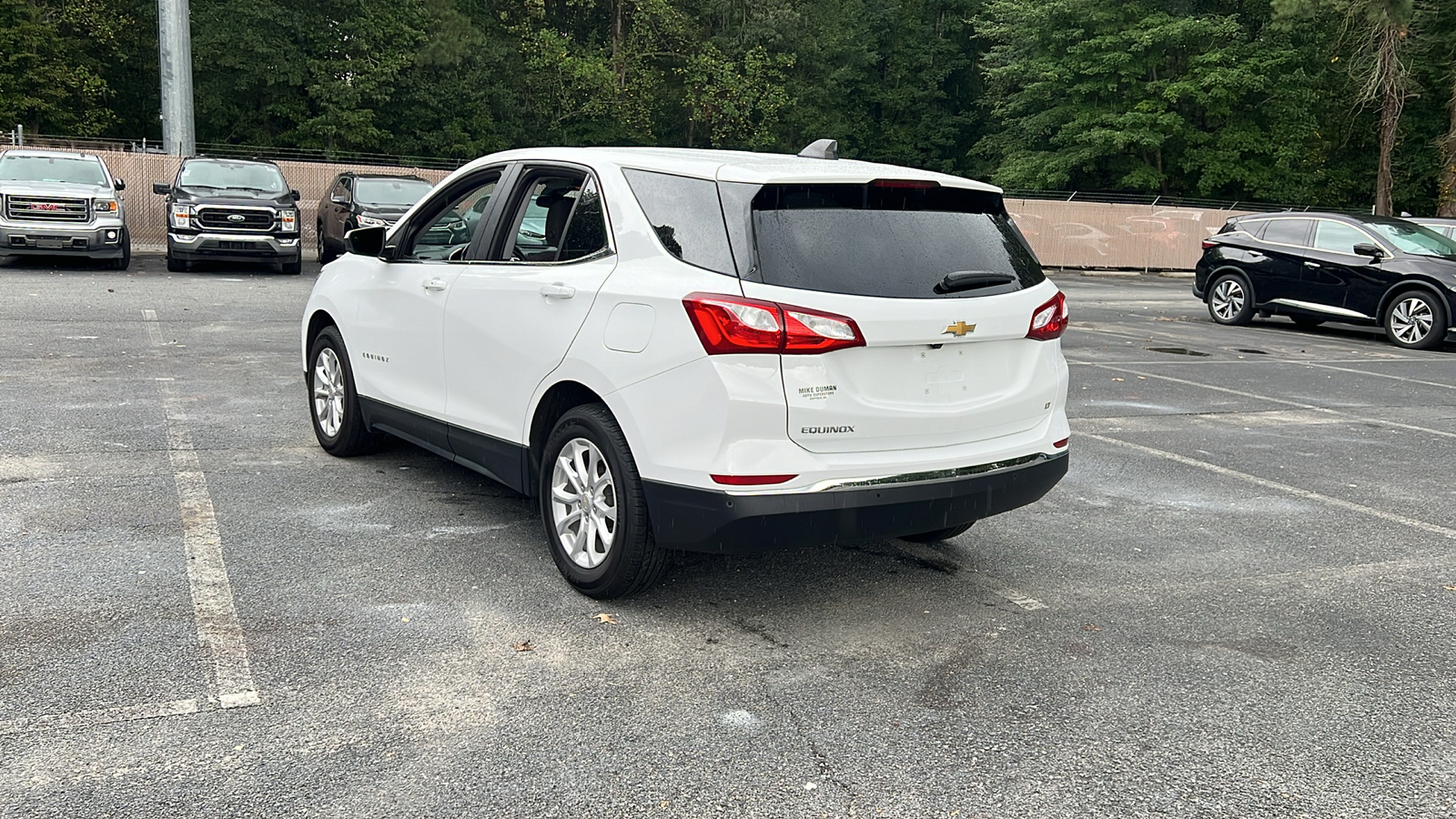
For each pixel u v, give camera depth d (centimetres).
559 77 4831
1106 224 3334
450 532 538
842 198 422
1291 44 4306
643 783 315
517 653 402
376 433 659
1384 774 334
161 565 474
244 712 348
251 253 1845
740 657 407
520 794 307
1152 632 447
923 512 425
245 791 302
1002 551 549
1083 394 1036
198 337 1130
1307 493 688
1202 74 4275
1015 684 392
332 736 335
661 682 383
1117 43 4400
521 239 502
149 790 301
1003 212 477
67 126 3938
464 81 4484
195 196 1820
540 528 553
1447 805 316
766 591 479
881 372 413
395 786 308
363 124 4197
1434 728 366
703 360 395
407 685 372
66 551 486
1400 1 3478
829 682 388
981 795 315
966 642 430
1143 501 655
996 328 439
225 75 4091
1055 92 4703
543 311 469
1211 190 4562
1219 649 430
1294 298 1672
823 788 316
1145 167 4447
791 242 403
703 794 310
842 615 454
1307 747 350
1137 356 1339
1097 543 568
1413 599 495
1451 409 1034
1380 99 3984
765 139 5216
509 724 347
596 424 441
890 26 6006
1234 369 1250
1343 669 414
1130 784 323
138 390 844
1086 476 714
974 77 6075
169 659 384
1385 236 1600
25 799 294
